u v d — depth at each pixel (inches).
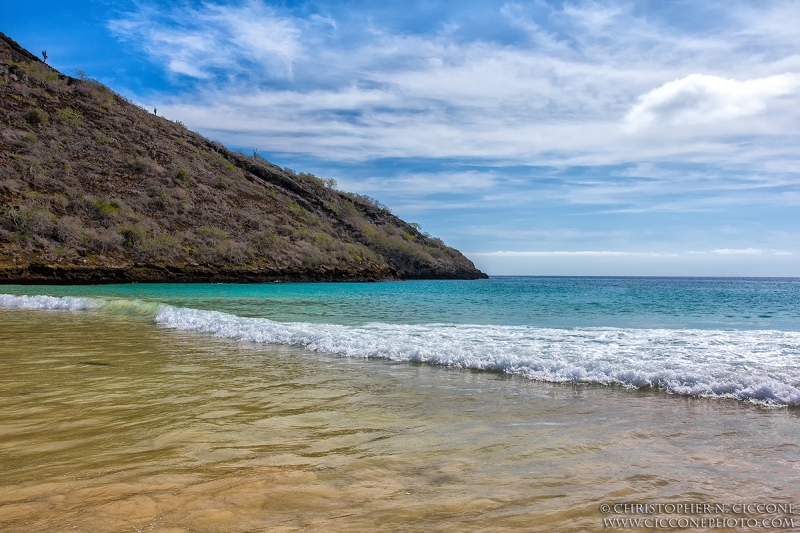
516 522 115.4
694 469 150.8
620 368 283.1
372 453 162.1
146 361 329.4
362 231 3366.1
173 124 3154.5
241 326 488.1
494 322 585.9
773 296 1240.2
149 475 140.6
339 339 404.2
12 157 1855.3
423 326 529.3
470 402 230.2
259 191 2925.7
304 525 111.6
